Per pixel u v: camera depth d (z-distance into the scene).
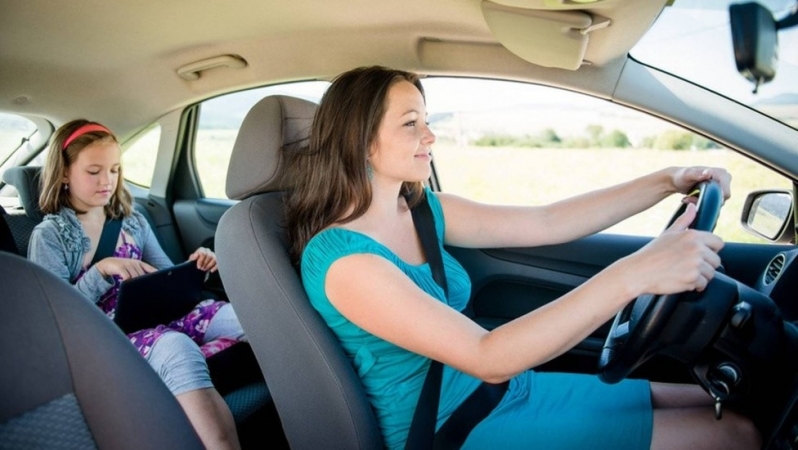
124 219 2.40
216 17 2.02
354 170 1.40
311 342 1.31
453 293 1.58
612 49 1.67
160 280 1.94
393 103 1.43
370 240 1.35
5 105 2.40
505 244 1.75
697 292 1.14
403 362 1.38
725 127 1.72
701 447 1.25
